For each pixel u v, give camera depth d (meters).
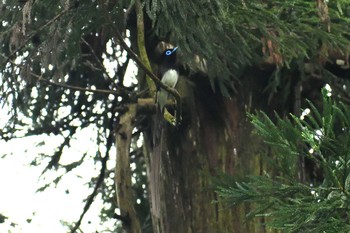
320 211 8.45
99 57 13.94
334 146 8.55
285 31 11.27
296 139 8.71
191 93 13.79
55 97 14.88
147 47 12.15
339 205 8.43
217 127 13.80
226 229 13.14
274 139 8.73
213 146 13.71
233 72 13.65
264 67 13.56
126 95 13.13
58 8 11.20
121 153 12.73
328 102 8.62
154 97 11.91
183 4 10.27
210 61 11.41
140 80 13.69
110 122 15.05
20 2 10.82
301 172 11.94
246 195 9.20
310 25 11.77
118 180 12.59
